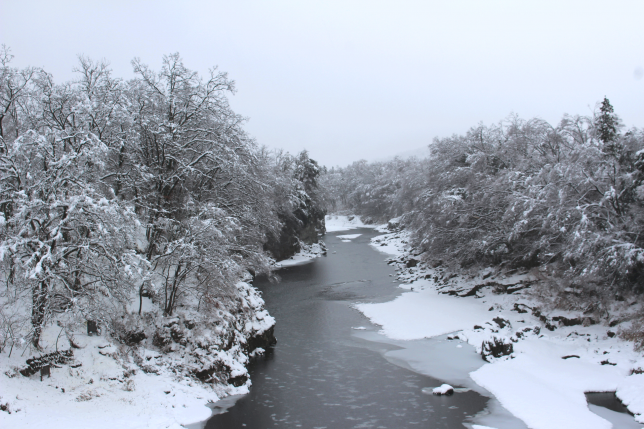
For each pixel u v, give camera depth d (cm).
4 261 1566
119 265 1761
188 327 2072
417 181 6075
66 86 2212
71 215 1681
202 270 2191
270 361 2330
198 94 2639
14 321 1538
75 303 1578
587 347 2266
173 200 2688
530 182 3162
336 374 2128
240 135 3000
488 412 1688
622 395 1769
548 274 3175
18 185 1738
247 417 1662
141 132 2497
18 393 1423
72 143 2000
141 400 1622
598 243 2453
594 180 2689
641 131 2967
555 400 1752
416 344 2573
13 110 2258
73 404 1489
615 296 2577
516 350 2281
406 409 1727
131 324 1978
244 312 2553
